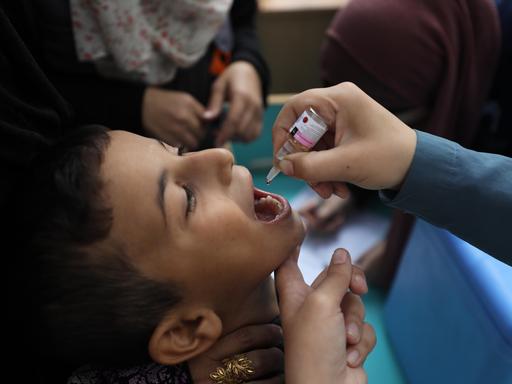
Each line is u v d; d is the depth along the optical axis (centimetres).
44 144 64
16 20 73
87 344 59
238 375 62
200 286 61
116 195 57
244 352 64
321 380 53
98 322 58
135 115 98
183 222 59
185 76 110
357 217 132
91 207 56
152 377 62
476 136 116
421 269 91
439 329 84
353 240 124
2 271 58
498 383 71
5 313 59
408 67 99
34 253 56
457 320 79
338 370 54
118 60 89
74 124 83
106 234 57
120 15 85
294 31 172
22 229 57
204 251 60
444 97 100
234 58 121
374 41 99
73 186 57
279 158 64
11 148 59
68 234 56
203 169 63
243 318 68
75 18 85
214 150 63
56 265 56
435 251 85
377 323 109
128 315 58
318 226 126
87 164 58
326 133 63
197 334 60
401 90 102
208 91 119
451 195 56
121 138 63
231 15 126
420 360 92
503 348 69
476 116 106
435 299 86
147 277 58
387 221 130
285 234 67
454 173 55
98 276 57
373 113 56
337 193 63
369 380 99
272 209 71
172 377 62
